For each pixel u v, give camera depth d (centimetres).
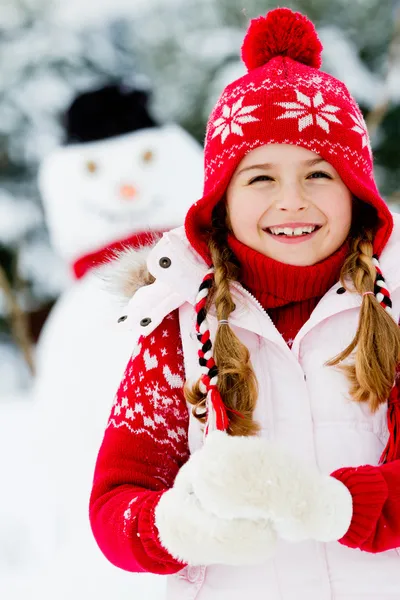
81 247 394
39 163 973
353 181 198
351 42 865
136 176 396
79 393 346
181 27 897
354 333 198
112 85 422
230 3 883
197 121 883
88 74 961
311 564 186
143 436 195
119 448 194
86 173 399
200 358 195
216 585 188
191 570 189
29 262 957
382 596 186
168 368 200
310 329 197
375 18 858
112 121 408
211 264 207
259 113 197
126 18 973
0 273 788
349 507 166
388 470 178
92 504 191
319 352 197
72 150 407
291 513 157
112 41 987
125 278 219
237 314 199
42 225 973
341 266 203
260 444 161
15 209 959
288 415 193
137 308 202
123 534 176
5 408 754
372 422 194
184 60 877
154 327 201
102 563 330
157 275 201
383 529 175
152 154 403
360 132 203
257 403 194
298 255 197
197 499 163
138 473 191
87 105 410
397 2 859
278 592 185
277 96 197
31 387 957
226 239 212
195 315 203
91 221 395
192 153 419
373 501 171
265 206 198
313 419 193
